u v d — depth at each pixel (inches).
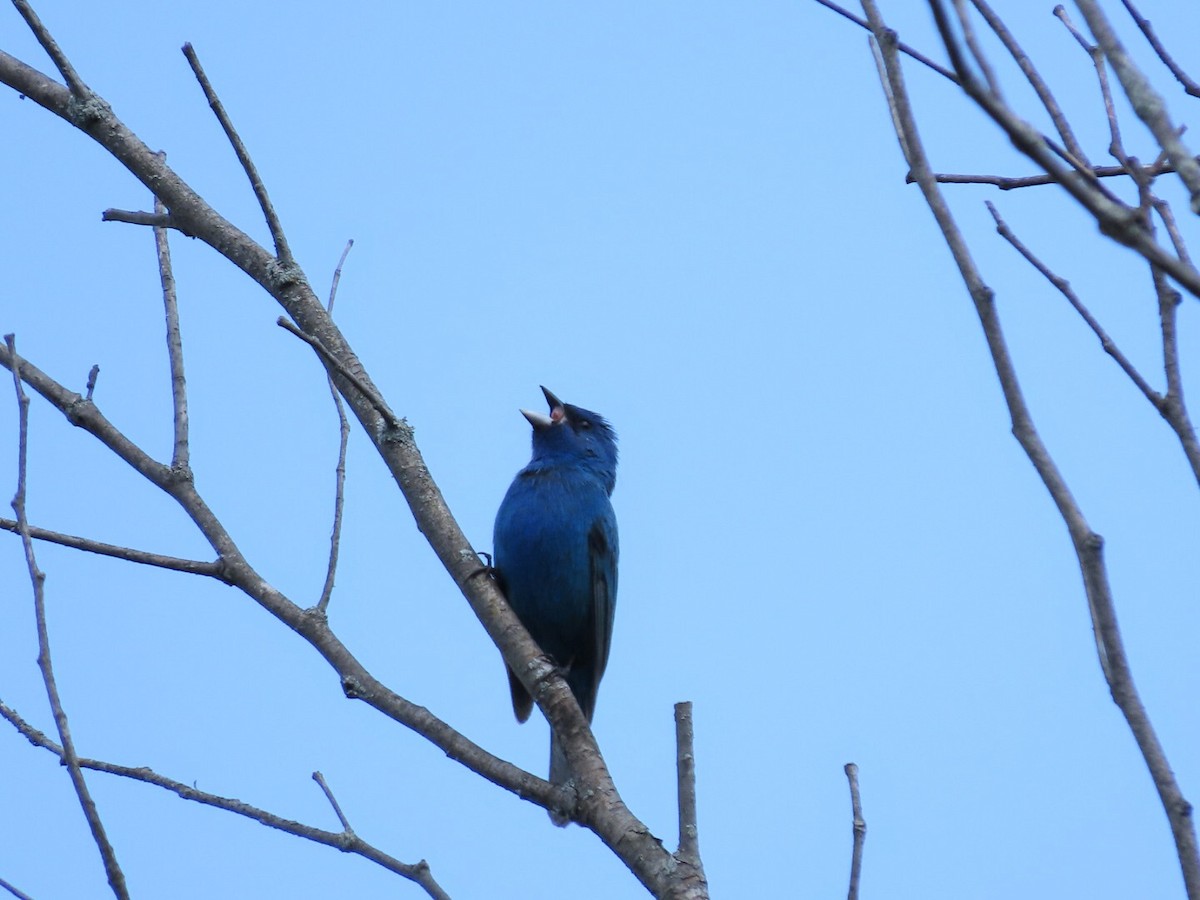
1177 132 243.0
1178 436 282.7
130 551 407.2
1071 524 261.9
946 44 215.8
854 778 317.4
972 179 328.2
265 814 363.3
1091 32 252.4
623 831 359.6
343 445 428.5
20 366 434.6
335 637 400.8
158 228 469.1
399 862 358.9
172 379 434.3
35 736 358.9
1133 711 255.1
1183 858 245.3
